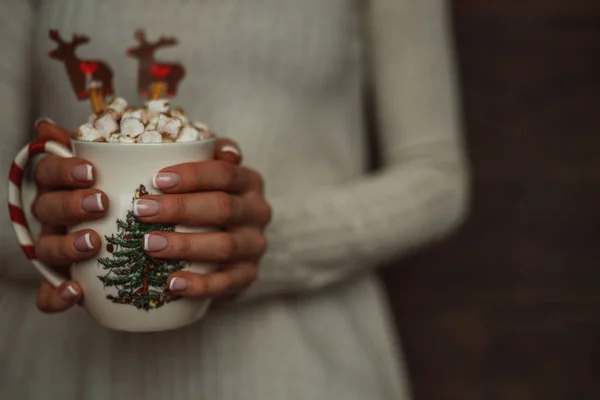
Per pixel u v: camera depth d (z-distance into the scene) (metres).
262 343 0.85
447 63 0.98
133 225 0.63
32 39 0.82
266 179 0.87
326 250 0.84
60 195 0.64
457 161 0.95
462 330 1.33
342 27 0.91
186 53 0.84
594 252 1.31
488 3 1.26
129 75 0.82
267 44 0.85
